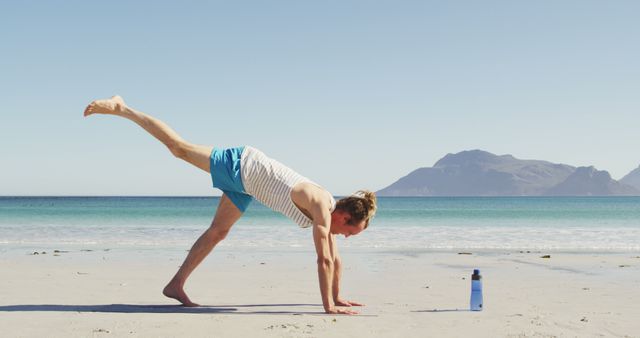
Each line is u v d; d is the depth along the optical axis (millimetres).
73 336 3961
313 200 4949
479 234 17703
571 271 8828
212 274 8211
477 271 5367
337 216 5156
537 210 44938
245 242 14570
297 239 15445
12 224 23484
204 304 5539
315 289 6711
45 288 6582
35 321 4488
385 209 49531
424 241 15141
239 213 5441
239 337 3998
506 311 5262
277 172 5066
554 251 12469
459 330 4348
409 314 5051
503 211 42438
